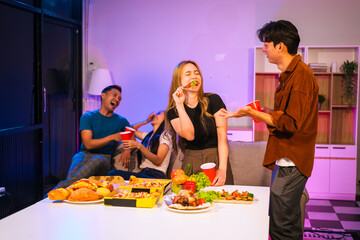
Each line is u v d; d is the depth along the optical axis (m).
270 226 2.41
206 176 2.32
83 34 6.16
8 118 4.35
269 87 5.88
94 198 2.12
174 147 3.56
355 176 5.41
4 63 4.26
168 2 6.05
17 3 4.35
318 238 3.96
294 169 2.28
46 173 5.36
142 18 6.12
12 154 4.39
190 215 1.92
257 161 3.46
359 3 5.71
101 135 4.46
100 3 6.17
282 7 5.84
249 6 5.89
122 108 6.25
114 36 6.19
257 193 2.38
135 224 1.78
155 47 6.13
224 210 2.01
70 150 5.98
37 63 4.82
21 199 4.59
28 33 4.67
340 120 5.77
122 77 6.22
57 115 5.62
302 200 2.90
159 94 6.17
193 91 2.82
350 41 5.76
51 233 1.67
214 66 6.01
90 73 6.02
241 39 5.94
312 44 5.82
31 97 4.77
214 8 5.97
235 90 5.99
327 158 5.45
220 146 2.77
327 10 5.76
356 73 5.53
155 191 2.22
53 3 5.46
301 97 2.17
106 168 4.08
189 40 6.05
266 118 2.23
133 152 4.04
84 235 1.64
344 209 5.00
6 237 1.62
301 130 2.26
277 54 2.33
